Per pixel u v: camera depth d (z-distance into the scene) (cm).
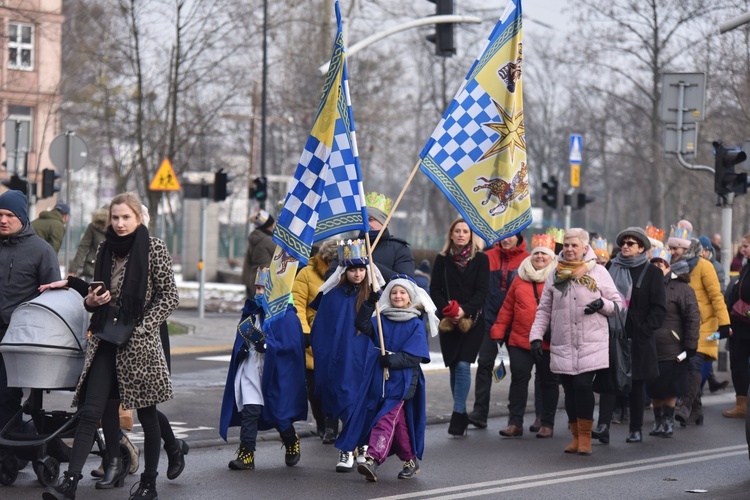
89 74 7806
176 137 5231
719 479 1670
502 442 1995
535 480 1633
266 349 1667
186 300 5325
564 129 11256
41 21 5247
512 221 1842
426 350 1630
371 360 1627
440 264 2038
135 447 1591
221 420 1684
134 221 1367
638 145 8631
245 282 3150
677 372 2120
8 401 1530
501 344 2131
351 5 6475
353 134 1666
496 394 2608
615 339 1906
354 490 1527
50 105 5838
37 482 1520
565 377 1914
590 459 1833
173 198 9794
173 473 1524
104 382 1359
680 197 8981
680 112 3294
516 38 1847
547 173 11781
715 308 2264
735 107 6231
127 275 1347
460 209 1825
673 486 1608
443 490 1539
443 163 1814
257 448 1869
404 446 1619
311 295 1922
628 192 12962
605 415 2003
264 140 5600
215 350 3338
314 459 1777
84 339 1439
